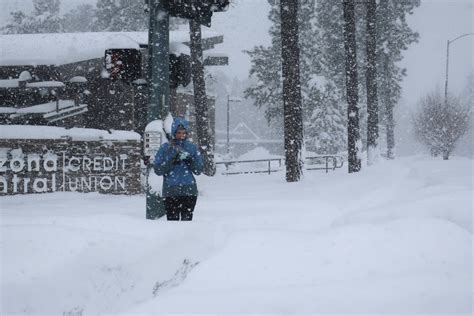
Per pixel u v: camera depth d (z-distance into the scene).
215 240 8.86
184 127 12.16
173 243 9.27
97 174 21.83
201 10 13.91
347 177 28.67
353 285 5.69
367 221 9.66
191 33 41.34
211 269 6.54
